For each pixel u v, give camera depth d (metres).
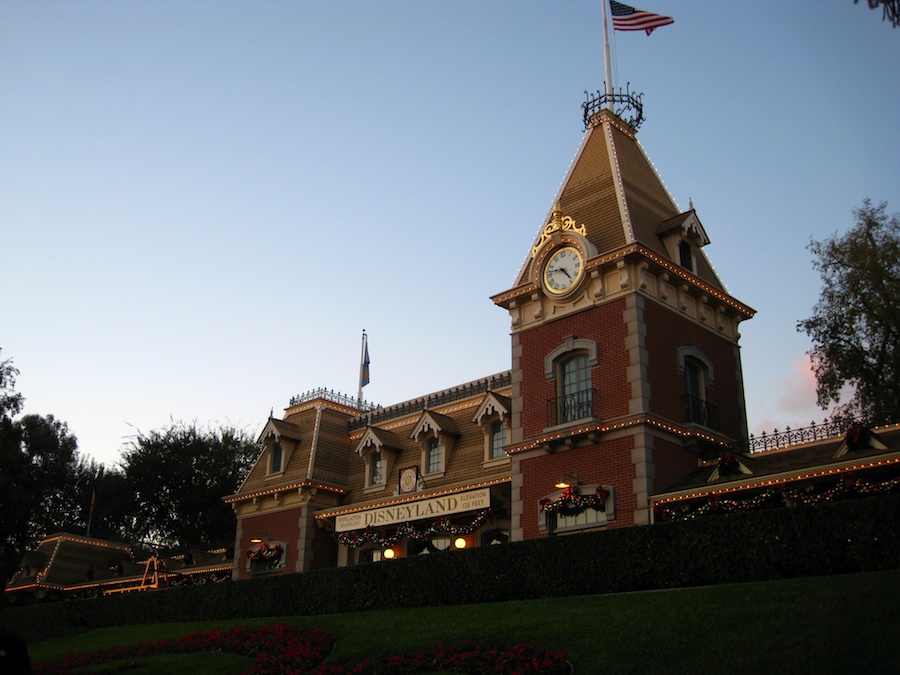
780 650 14.45
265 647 21.52
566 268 28.58
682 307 28.39
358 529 32.88
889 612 14.60
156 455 59.56
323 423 38.12
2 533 55.81
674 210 31.84
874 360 32.81
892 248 32.50
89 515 59.81
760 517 19.05
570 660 16.17
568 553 21.73
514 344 29.52
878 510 17.47
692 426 26.42
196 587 30.61
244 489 37.78
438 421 32.97
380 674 17.81
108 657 24.16
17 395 51.72
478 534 30.30
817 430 24.91
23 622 36.56
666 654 15.38
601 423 25.95
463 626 19.58
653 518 24.23
